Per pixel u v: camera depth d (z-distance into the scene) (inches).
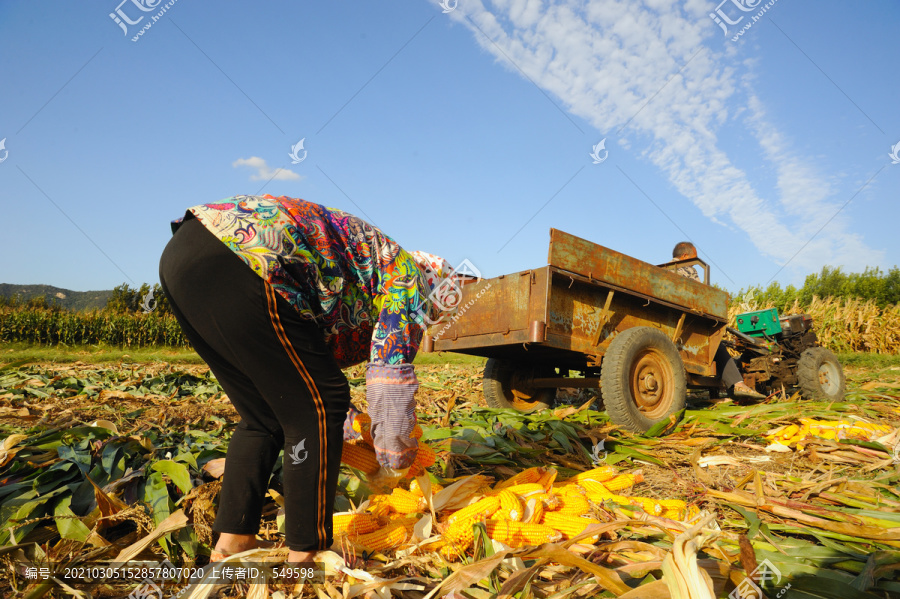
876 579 68.4
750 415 186.7
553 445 151.8
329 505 63.8
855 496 108.7
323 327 68.4
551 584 69.2
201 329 62.6
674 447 155.7
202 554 76.8
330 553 66.3
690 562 53.6
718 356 236.4
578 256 169.6
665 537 82.5
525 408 229.3
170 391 218.4
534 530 80.6
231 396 69.2
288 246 60.7
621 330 189.6
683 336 212.4
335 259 65.1
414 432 74.4
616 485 113.8
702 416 183.0
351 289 68.2
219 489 83.5
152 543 74.5
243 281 59.2
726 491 111.8
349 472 101.9
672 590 52.9
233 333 59.6
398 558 75.3
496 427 157.8
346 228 67.5
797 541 83.6
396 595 67.9
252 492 67.5
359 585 62.7
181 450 108.9
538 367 234.7
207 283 59.7
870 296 1008.9
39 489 84.7
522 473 109.0
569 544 71.0
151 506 80.6
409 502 90.5
